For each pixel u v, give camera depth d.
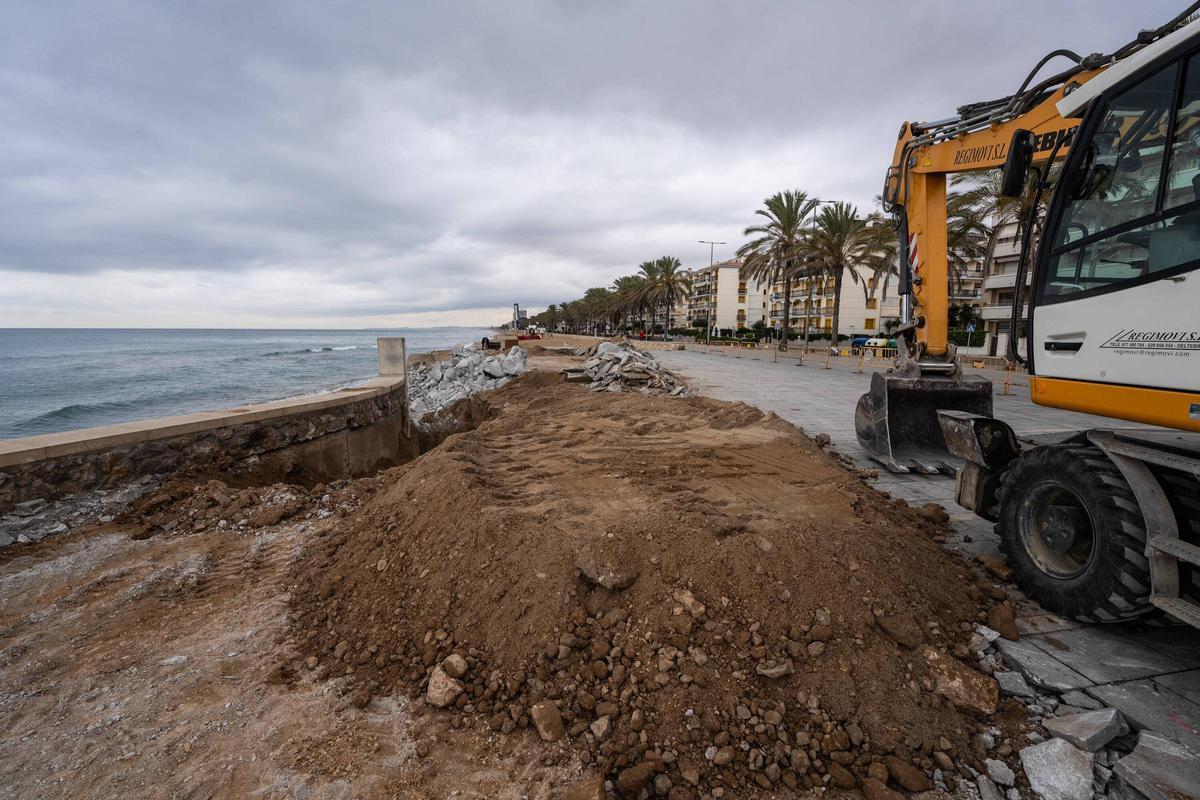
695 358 33.97
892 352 33.91
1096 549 3.27
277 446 7.93
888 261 34.56
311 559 4.50
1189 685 2.88
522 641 3.04
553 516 4.14
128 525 5.33
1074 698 2.79
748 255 43.59
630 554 3.44
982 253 28.33
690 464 6.20
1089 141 3.61
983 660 3.06
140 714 2.77
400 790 2.28
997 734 2.58
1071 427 10.51
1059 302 3.77
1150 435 3.35
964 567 4.07
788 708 2.63
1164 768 2.24
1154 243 3.12
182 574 4.30
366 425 10.35
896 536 3.92
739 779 2.34
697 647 2.89
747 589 3.17
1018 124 5.52
